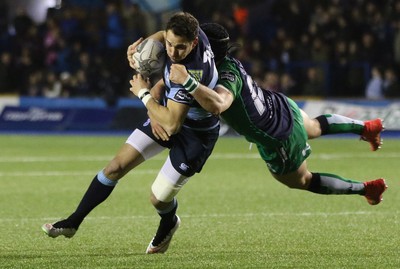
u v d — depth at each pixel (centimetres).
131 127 5878
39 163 3962
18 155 4316
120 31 6150
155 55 1717
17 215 2481
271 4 6725
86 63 5919
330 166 3884
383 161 4138
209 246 1966
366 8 6347
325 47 6178
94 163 3975
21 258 1791
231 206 2667
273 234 2139
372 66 6169
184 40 1609
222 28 1766
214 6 6331
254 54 6116
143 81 1731
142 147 1794
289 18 6319
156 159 4231
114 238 2086
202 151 1791
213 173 3606
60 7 6581
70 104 5838
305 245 1969
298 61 6172
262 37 6494
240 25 6172
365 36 6159
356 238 2064
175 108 1667
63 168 3766
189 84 1612
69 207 2656
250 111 1809
